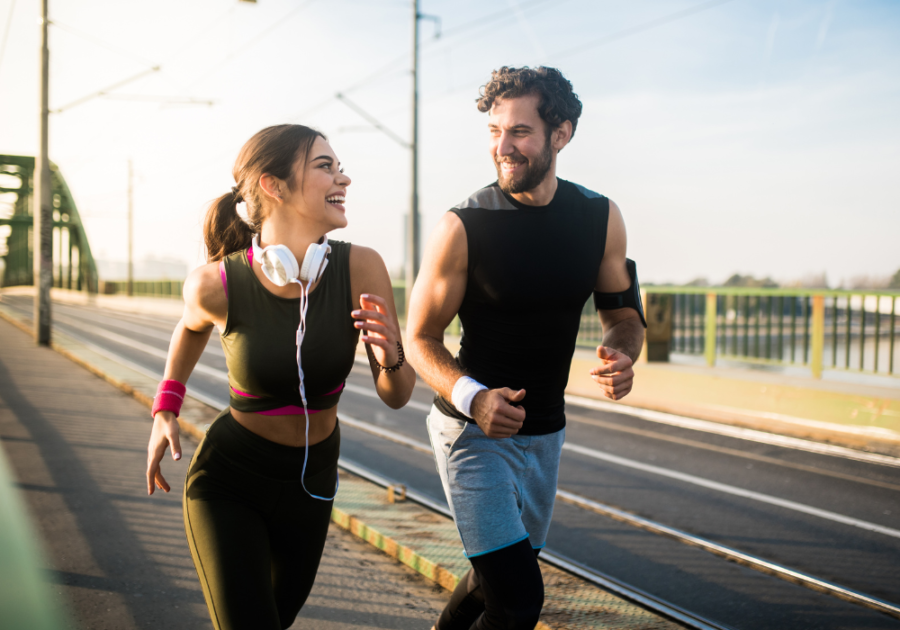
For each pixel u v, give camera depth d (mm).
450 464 1865
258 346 1678
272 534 1769
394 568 3369
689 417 7762
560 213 1878
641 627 2584
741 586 3303
